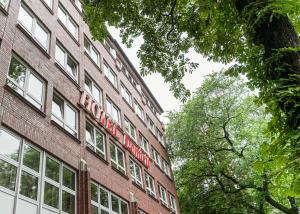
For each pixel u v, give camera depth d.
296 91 4.30
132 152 21.95
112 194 16.64
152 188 24.97
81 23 20.95
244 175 25.70
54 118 13.52
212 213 30.05
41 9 15.70
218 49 9.95
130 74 29.98
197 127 31.16
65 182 12.55
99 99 20.02
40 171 11.05
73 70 17.52
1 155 9.41
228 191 26.25
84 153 14.81
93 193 14.57
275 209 29.44
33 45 13.50
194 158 30.89
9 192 9.19
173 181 31.78
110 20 10.95
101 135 18.05
